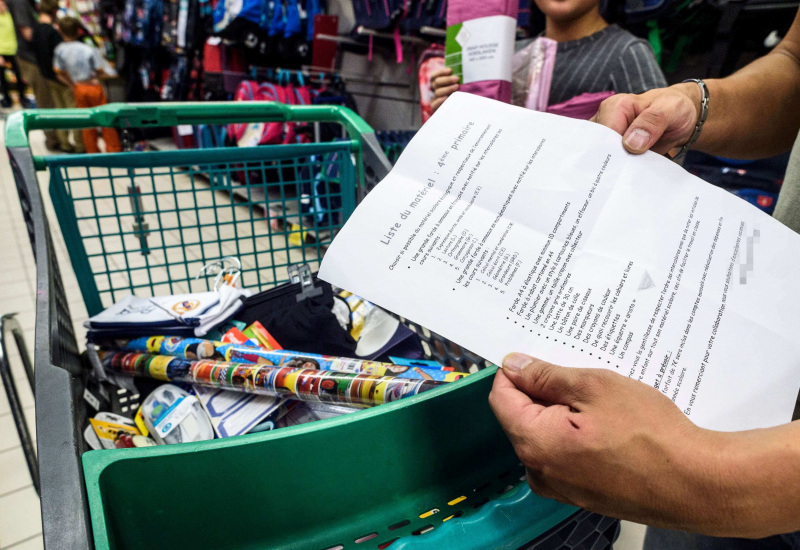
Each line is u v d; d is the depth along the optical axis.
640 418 0.27
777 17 1.46
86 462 0.29
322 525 0.35
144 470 0.30
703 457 0.25
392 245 0.39
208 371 0.66
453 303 0.36
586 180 0.41
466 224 0.40
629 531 1.07
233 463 0.31
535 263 0.38
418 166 0.44
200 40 4.11
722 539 0.67
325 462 0.33
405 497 0.38
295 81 3.20
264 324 0.80
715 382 0.33
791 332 0.35
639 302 0.36
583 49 1.31
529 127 0.44
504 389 0.32
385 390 0.55
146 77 5.09
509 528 0.36
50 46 4.84
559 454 0.28
